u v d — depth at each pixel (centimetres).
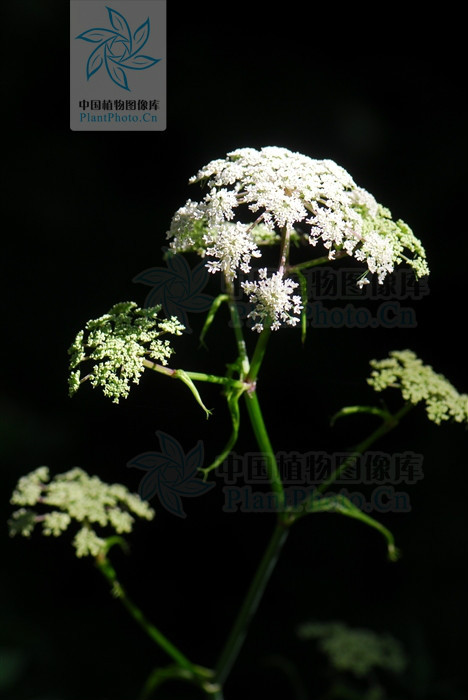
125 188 860
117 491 371
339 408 736
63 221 859
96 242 848
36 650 656
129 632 707
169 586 739
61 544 744
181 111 851
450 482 746
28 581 721
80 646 680
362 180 799
